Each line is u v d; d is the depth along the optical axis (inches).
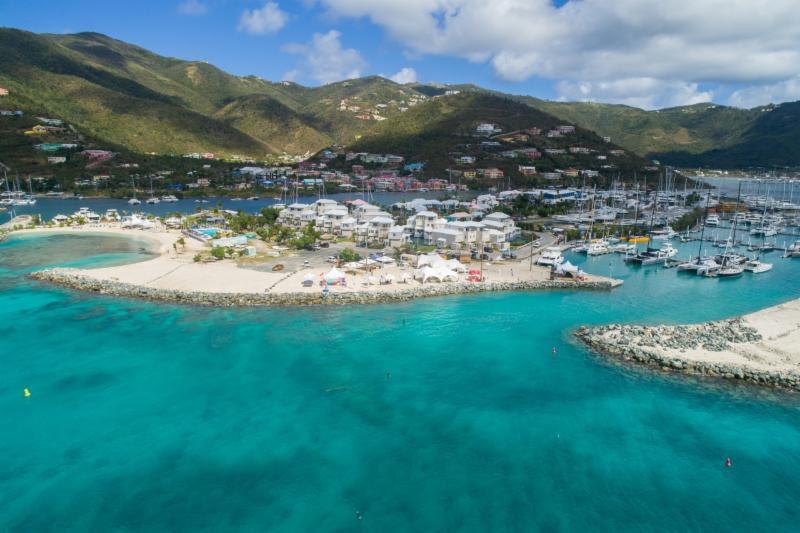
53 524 1808.6
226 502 1921.8
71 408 2522.1
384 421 2453.2
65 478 2038.6
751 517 1871.3
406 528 1806.1
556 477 2076.8
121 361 3016.7
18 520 1823.3
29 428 2358.5
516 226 7780.5
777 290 4672.7
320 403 2603.3
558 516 1870.1
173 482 2021.4
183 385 2753.4
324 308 3932.1
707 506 1924.2
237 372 2903.5
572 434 2359.7
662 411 2539.4
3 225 7593.5
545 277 4849.9
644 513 1888.5
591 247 6102.4
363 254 5679.1
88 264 5147.6
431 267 4736.7
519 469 2123.5
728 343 3245.6
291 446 2251.5
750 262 5477.4
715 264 5457.7
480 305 4097.0
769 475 2089.1
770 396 2657.5
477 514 1873.8
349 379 2851.9
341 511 1881.2
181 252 5753.0
